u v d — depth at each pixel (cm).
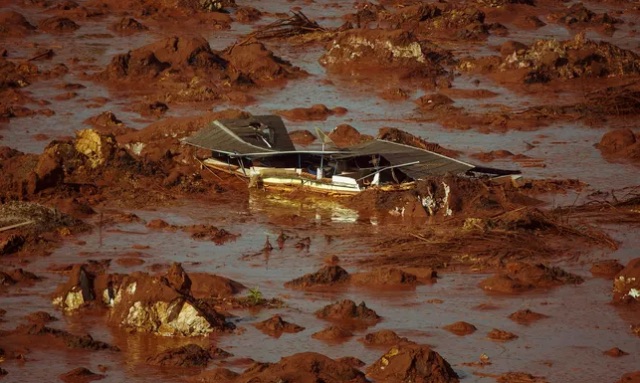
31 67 15788
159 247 9662
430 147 12619
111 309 8200
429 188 10569
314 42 18500
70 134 13088
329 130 13588
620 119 14575
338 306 8319
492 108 14950
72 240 9750
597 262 9438
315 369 7225
